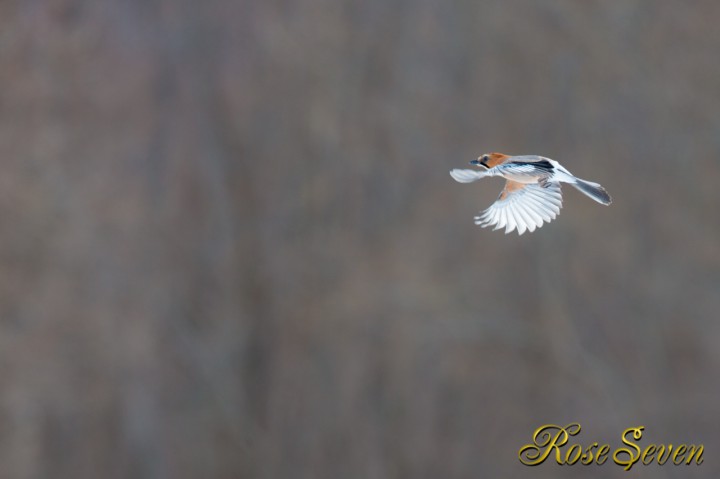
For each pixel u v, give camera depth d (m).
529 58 19.23
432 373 17.12
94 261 17.11
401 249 18.00
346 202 18.56
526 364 17.42
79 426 16.14
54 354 16.34
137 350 16.78
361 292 17.47
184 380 17.17
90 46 18.88
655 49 19.30
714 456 16.73
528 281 17.80
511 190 8.47
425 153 18.78
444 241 18.12
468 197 18.36
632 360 17.58
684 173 18.75
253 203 18.55
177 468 16.64
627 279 17.97
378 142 18.98
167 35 19.17
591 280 17.95
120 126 18.44
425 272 17.72
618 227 18.30
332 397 17.08
